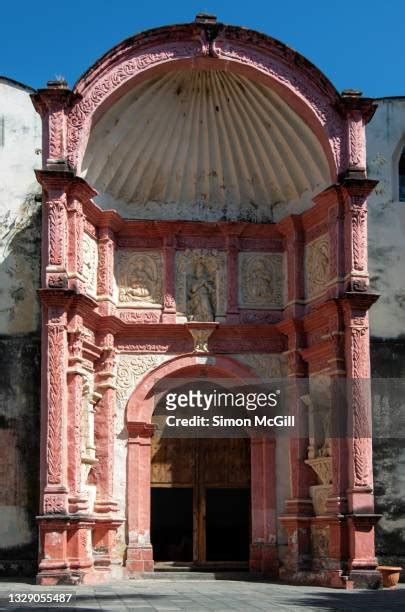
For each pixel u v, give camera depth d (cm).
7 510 2345
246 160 2500
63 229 2178
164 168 2488
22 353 2416
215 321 2462
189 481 2478
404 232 2519
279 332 2455
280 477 2391
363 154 2286
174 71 2338
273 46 2311
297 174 2466
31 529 2338
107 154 2381
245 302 2484
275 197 2533
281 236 2517
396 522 2389
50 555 2044
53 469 2084
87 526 2150
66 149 2216
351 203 2239
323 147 2314
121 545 2316
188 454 2491
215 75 2367
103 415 2336
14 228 2472
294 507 2302
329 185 2338
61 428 2105
